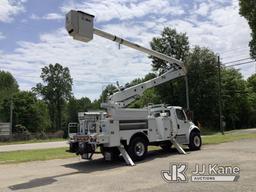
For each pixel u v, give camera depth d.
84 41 12.84
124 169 12.67
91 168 13.38
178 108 17.94
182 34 53.31
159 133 16.41
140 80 52.00
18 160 16.58
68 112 95.25
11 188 9.86
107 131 14.02
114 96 15.80
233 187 8.55
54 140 46.38
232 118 65.00
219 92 45.72
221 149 17.67
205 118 52.00
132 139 14.82
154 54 17.12
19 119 74.94
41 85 90.38
